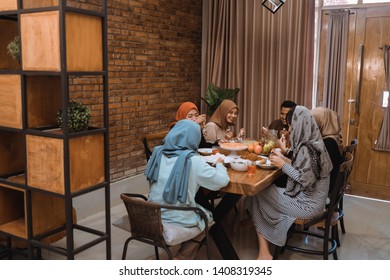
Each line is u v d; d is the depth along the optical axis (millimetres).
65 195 2266
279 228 2760
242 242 3338
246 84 5117
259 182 2428
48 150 2297
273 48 4895
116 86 4145
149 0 4504
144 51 4500
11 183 2516
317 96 4742
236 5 5043
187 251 2578
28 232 2508
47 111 2525
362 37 4379
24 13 2260
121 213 4008
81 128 2373
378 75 4348
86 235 3391
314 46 4723
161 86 4840
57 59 2162
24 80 2346
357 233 3568
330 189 3039
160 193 2457
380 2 4266
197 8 5418
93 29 2354
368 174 4543
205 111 5594
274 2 3230
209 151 3186
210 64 5355
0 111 2467
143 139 3625
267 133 3428
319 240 3410
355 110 4496
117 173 4293
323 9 4559
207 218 2391
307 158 2635
